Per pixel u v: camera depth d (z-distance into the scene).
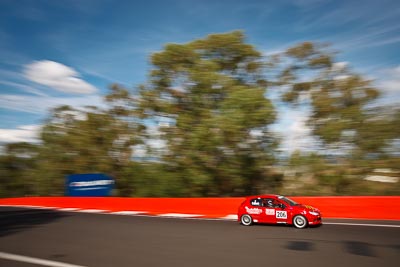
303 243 9.57
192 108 23.33
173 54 23.09
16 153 36.00
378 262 7.55
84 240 10.84
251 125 19.72
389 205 13.66
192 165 21.92
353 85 19.95
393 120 18.12
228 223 13.72
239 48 23.45
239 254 8.54
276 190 22.19
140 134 25.59
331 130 19.05
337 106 20.20
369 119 18.81
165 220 14.91
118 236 11.41
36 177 31.75
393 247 8.83
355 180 19.05
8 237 11.69
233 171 21.11
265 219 12.62
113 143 27.64
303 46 22.20
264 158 21.45
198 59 23.36
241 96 19.61
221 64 24.41
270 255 8.38
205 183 21.56
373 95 19.42
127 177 26.95
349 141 19.11
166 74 23.92
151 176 24.12
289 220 12.16
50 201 22.62
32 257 8.73
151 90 24.38
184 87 23.58
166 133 23.42
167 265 7.74
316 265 7.45
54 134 30.09
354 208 14.16
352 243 9.38
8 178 36.34
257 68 24.20
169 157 23.41
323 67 22.06
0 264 8.14
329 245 9.23
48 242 10.64
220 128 19.62
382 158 18.45
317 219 12.09
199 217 15.79
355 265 7.37
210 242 10.05
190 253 8.77
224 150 21.17
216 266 7.56
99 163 27.44
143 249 9.37
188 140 21.70
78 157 28.81
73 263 8.09
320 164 19.78
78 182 23.75
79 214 17.83
